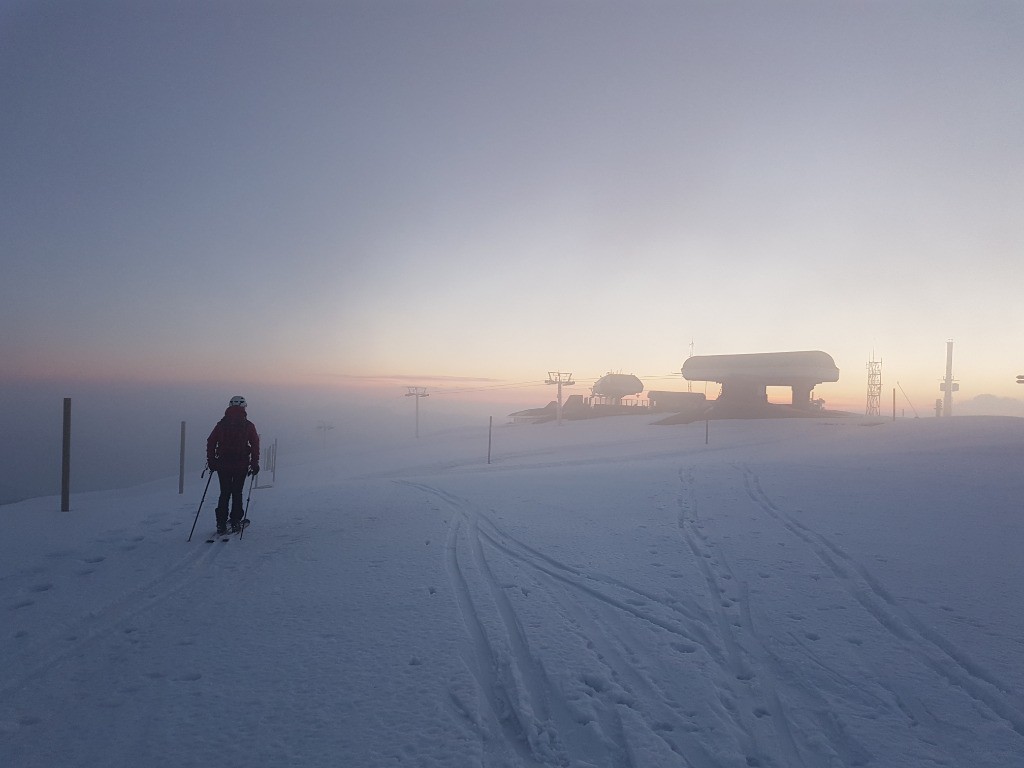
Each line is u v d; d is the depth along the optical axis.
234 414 9.60
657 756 3.68
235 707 4.23
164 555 8.43
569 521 10.66
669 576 7.35
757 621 5.96
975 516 10.34
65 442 12.67
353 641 5.39
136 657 5.08
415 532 9.90
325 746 3.75
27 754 3.66
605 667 4.90
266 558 8.27
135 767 3.54
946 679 4.79
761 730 4.09
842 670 4.95
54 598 6.57
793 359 58.81
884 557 8.01
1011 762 3.70
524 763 3.66
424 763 3.57
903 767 3.66
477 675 4.78
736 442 38.59
